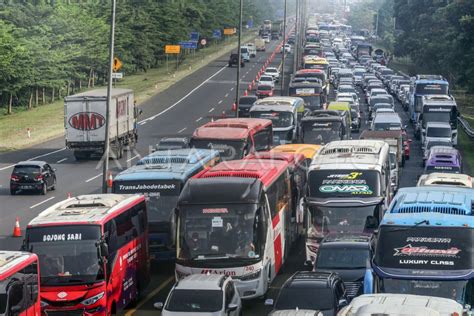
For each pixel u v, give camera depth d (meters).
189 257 56.19
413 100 161.50
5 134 156.88
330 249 58.91
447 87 157.62
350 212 65.19
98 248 50.44
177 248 56.69
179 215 56.81
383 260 47.38
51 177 100.38
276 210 62.59
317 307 49.38
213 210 56.44
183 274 56.38
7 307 41.78
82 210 53.41
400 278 46.72
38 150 135.75
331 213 65.25
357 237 61.03
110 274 51.69
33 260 45.38
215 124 94.31
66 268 50.28
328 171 66.19
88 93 123.38
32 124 171.25
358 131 151.12
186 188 57.69
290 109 118.69
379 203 65.00
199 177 59.78
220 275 52.28
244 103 172.12
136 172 67.19
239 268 55.81
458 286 46.25
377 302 37.53
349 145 73.38
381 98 178.38
